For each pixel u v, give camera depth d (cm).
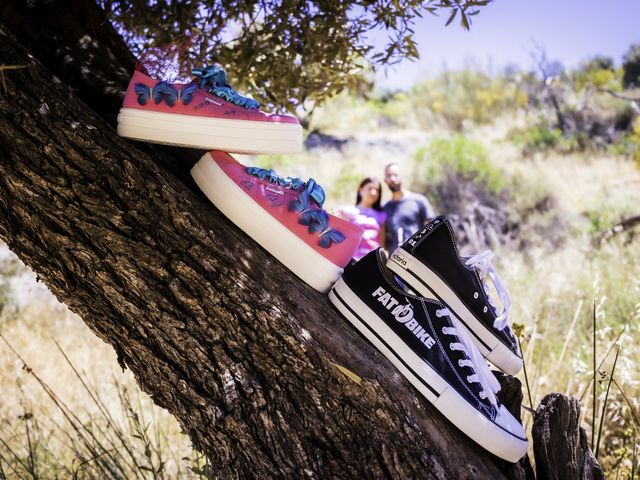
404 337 167
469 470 162
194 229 160
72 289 158
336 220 178
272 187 173
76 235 154
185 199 163
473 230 1064
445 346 169
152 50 171
